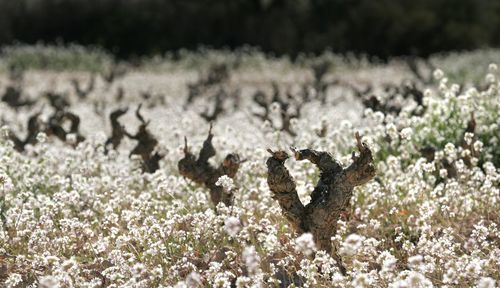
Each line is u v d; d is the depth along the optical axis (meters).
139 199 24.02
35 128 35.12
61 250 21.77
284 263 19.64
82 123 49.81
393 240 22.75
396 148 30.66
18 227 23.02
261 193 26.55
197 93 62.66
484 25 129.75
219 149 32.56
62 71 96.69
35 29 121.88
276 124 42.62
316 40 124.50
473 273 17.44
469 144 26.70
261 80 86.88
